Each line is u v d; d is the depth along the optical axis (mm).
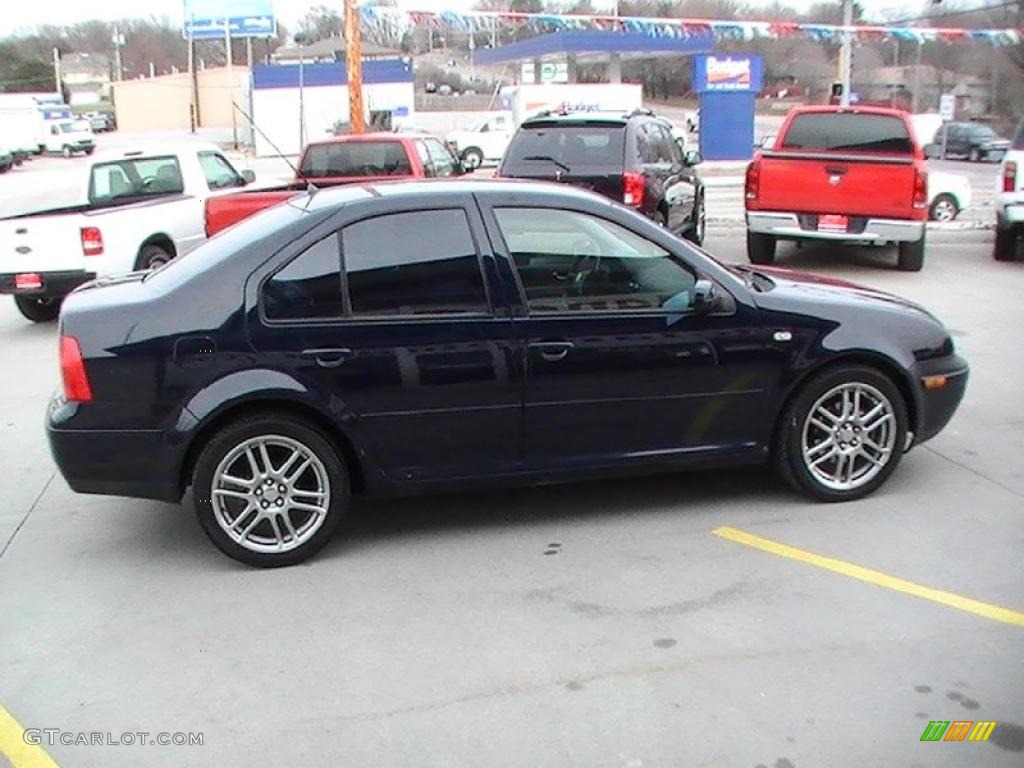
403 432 4887
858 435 5398
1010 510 5328
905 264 12477
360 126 19109
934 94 53750
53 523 5477
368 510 5523
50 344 10016
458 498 5648
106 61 108438
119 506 5707
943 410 5562
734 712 3621
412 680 3879
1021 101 50625
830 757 3369
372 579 4723
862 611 4305
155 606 4516
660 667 3916
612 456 5156
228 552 4809
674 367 5098
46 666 4055
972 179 31578
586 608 4391
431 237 4906
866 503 5445
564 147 11375
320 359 4730
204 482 4730
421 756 3434
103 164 11852
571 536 5125
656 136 12602
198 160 12562
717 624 4223
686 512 5379
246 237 4949
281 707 3734
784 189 12117
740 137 37469
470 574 4738
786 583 4562
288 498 4828
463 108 68688
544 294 4977
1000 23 35219
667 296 5102
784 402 5293
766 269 6156
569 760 3389
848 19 27109
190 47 67625
